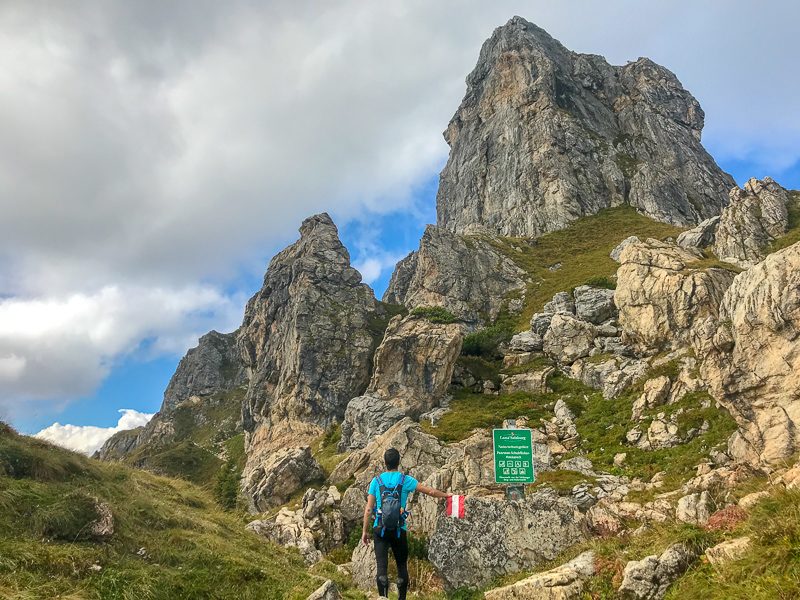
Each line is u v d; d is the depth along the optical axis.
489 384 55.12
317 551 27.20
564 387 50.31
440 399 54.09
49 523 11.90
